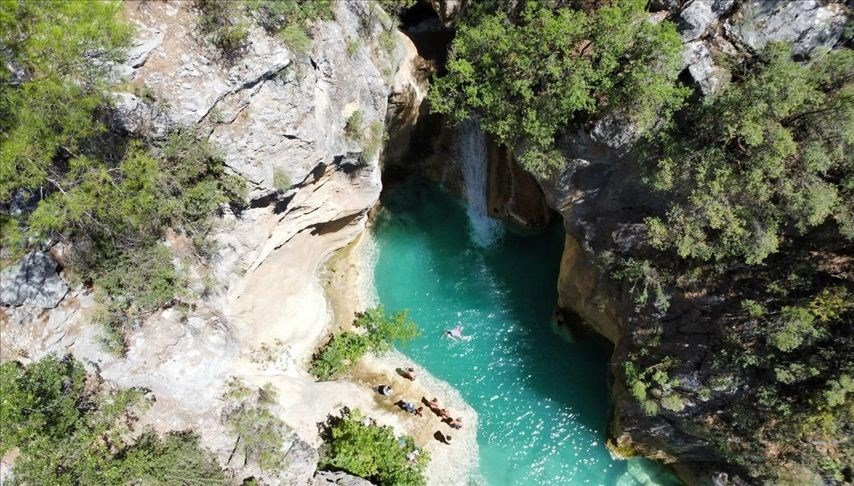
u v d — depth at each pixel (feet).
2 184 51.96
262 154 65.82
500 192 97.40
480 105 71.56
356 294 92.17
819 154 57.52
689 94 62.13
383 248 98.63
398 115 90.99
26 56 50.31
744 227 63.72
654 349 74.08
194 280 70.23
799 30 61.72
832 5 60.85
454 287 95.96
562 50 66.13
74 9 49.49
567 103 64.90
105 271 64.64
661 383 70.18
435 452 79.56
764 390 64.28
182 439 67.31
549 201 82.12
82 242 62.85
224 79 61.67
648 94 62.18
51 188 58.65
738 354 66.39
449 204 104.88
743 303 65.77
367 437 74.74
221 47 61.46
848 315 60.18
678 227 67.41
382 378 84.58
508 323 92.38
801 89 57.52
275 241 76.79
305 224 80.59
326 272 92.12
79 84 54.60
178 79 60.59
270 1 62.54
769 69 58.85
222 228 69.31
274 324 80.74
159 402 67.97
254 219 70.90
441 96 76.64
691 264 71.31
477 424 82.79
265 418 72.33
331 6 69.51
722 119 60.59
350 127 76.59
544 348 89.92
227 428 70.18
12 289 60.95
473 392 85.56
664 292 73.31
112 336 65.26
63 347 63.67
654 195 72.13
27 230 59.00
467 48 71.41
